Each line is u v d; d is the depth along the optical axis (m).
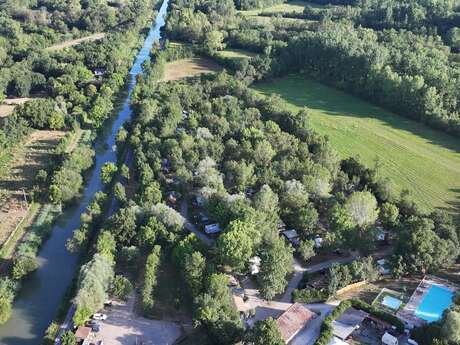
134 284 191.50
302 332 169.50
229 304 171.38
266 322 156.50
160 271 196.62
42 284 196.25
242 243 188.50
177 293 185.62
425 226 198.38
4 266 199.00
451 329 154.50
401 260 191.00
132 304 182.62
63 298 182.38
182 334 170.00
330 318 169.62
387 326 170.12
